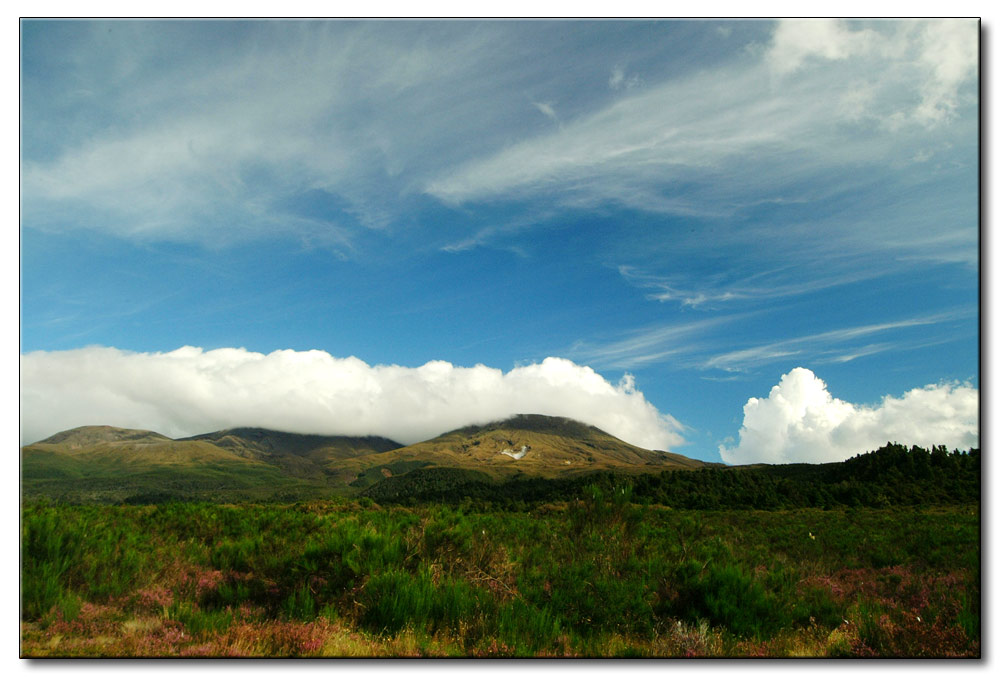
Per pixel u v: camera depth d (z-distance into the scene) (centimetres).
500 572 1089
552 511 2786
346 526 1386
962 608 932
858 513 5103
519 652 793
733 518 4625
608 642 864
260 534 1691
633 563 1133
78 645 778
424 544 1153
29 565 946
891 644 855
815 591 1188
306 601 934
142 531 1650
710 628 920
